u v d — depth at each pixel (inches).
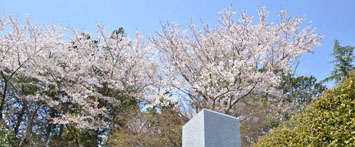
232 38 290.7
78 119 328.5
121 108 373.4
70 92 346.0
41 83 417.4
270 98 383.2
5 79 328.8
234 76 276.4
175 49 301.6
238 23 301.7
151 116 305.4
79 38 405.4
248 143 294.5
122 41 404.2
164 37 311.4
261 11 297.7
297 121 139.5
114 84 382.9
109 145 353.1
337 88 119.7
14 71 332.2
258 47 285.1
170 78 307.9
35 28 331.0
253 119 317.7
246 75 271.7
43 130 436.5
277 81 291.0
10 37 312.0
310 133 119.3
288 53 285.0
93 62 380.5
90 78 382.6
